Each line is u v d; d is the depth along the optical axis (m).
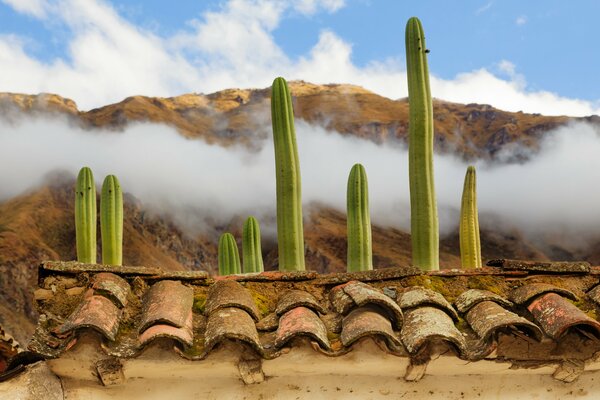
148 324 5.42
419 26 7.99
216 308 5.70
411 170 7.64
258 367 5.56
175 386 5.67
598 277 6.30
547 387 5.93
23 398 5.32
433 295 5.87
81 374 5.56
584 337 5.75
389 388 5.79
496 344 5.59
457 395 5.84
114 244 8.18
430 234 7.47
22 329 34.38
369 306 5.72
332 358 5.59
